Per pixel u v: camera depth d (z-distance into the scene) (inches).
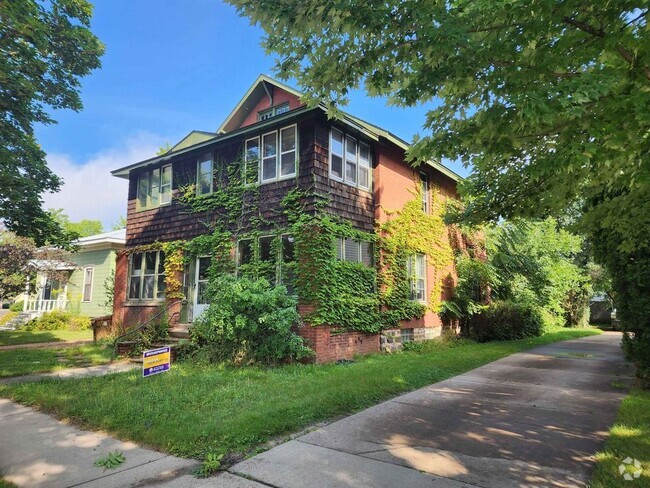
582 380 317.4
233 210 474.9
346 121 442.3
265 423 197.9
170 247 526.9
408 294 520.4
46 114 492.1
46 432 199.0
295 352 371.6
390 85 172.6
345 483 142.3
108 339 553.0
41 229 539.8
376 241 486.0
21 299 922.7
